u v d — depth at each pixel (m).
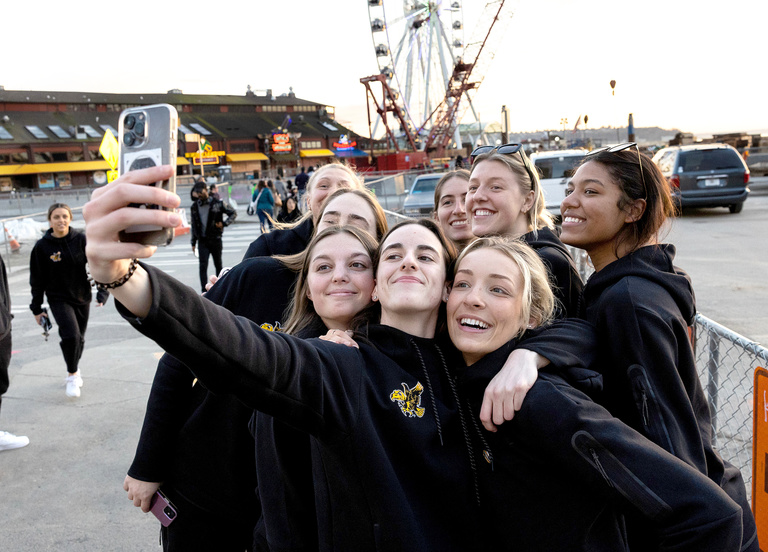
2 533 2.82
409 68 48.19
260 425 1.51
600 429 1.12
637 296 1.45
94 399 4.50
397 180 18.11
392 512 1.14
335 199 2.12
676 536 1.06
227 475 1.86
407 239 1.42
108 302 7.81
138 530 2.84
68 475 3.37
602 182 1.71
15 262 12.34
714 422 2.39
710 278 7.36
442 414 1.26
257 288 1.99
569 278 1.87
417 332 1.41
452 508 1.22
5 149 53.84
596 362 1.40
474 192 2.24
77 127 60.34
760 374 1.96
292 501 1.43
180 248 13.02
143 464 1.89
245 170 70.62
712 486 1.09
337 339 1.32
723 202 13.05
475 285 1.36
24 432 3.95
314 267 1.63
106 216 0.81
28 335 6.50
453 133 52.38
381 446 1.17
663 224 1.75
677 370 1.42
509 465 1.23
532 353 1.29
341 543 1.21
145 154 0.86
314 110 87.25
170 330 0.94
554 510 1.20
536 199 2.24
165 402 1.89
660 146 39.72
